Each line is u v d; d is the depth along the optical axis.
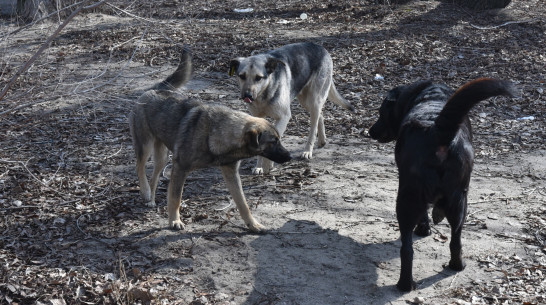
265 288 4.39
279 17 15.17
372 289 4.36
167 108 5.36
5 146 7.26
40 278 4.40
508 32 13.00
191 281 4.47
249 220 5.24
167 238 5.11
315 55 7.16
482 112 8.62
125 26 13.34
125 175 6.55
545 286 4.33
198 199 5.97
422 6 15.31
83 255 4.79
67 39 12.57
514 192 6.06
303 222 5.44
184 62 6.03
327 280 4.50
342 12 15.32
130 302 4.17
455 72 10.40
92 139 7.63
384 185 6.30
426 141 4.14
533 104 8.85
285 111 6.74
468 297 4.23
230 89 9.73
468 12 14.80
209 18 14.93
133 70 10.62
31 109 8.59
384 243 5.06
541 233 5.17
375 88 9.72
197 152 5.07
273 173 6.69
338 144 7.63
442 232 5.27
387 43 11.96
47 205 5.69
